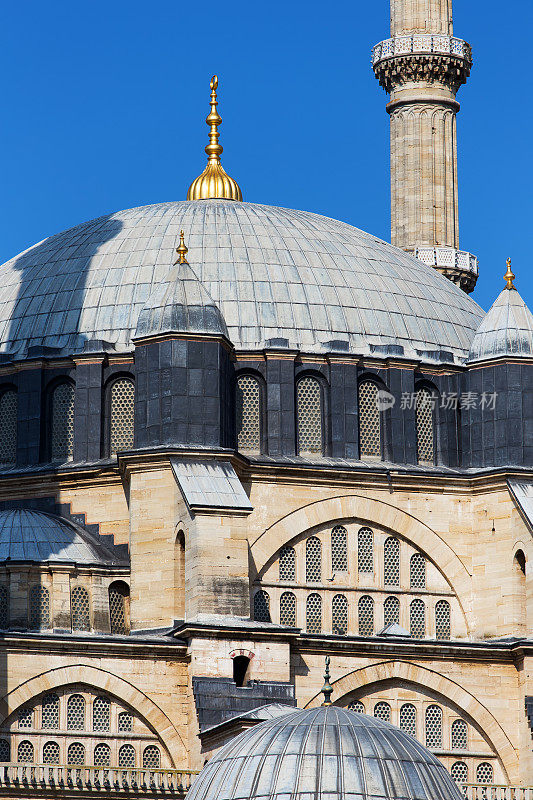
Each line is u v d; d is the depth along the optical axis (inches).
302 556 5029.5
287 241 5526.6
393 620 5059.1
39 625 4694.9
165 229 5541.3
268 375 5162.4
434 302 5575.8
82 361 5182.1
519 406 5187.0
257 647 4581.7
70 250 5575.8
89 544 4921.3
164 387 4864.7
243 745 3624.5
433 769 3563.0
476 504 5162.4
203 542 4633.4
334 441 5167.3
